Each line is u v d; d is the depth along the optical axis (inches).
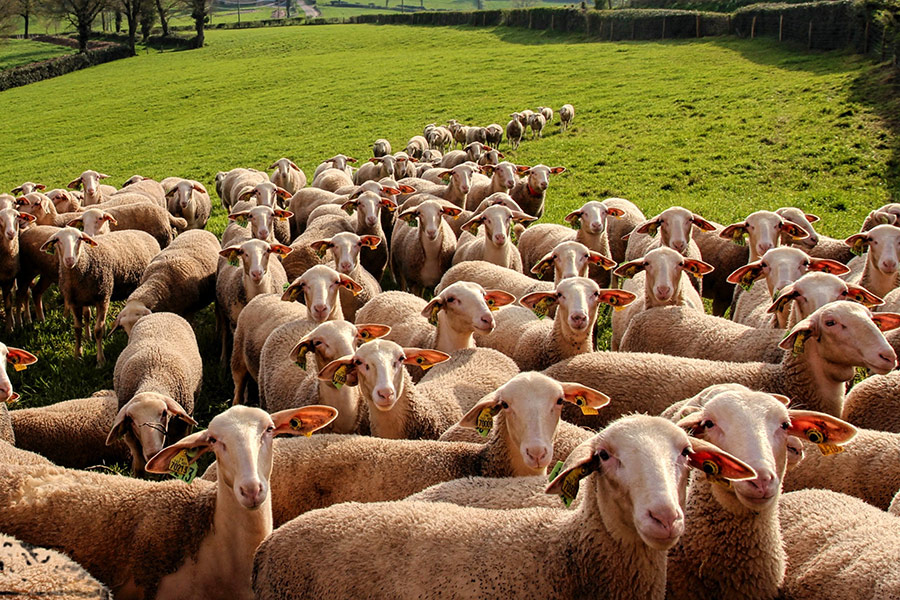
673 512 159.6
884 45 1316.4
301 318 396.2
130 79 2460.6
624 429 175.0
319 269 388.2
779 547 202.5
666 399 302.7
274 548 207.0
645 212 745.6
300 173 983.0
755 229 446.9
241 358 428.8
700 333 355.9
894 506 221.5
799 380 287.6
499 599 182.2
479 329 349.1
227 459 218.7
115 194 778.8
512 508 216.8
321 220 586.6
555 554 185.9
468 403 319.6
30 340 536.4
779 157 930.1
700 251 527.5
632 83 1562.5
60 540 233.0
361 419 315.9
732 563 201.0
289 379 345.7
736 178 871.7
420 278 571.2
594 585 181.2
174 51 3105.3
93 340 534.0
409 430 299.3
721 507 199.6
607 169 974.4
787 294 333.4
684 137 1082.1
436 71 2020.2
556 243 541.0
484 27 2812.5
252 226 550.0
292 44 2915.8
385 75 2047.2
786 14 1734.7
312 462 257.9
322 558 197.8
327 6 7445.9
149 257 574.6
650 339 373.1
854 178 834.8
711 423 197.3
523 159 1088.2
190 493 245.3
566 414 322.3
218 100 1978.3
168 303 493.4
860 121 1026.1
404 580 187.9
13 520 233.6
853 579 191.5
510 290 441.7
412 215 551.5
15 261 550.9
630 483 167.0
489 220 504.4
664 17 2062.0
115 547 235.3
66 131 1785.2
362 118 1598.2
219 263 514.9
